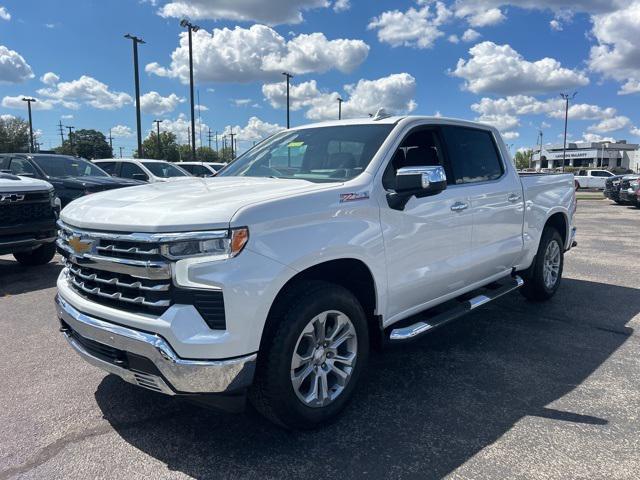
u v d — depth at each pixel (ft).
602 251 31.71
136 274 8.89
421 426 10.44
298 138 14.19
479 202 14.46
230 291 8.50
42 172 34.86
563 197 19.61
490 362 13.79
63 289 10.76
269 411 9.59
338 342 10.44
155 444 9.89
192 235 8.49
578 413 10.96
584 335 15.96
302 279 10.10
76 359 14.17
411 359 14.03
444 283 13.37
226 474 8.91
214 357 8.52
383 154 11.96
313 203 9.89
